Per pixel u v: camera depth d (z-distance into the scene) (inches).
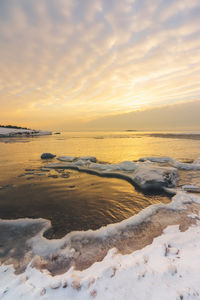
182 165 397.7
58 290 74.9
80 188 272.1
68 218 176.7
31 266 104.7
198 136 1492.4
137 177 299.1
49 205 208.8
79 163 446.6
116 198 230.7
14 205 209.0
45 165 446.3
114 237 136.9
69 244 130.9
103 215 182.9
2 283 90.5
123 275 80.2
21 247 129.6
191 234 129.6
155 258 96.0
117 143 1079.0
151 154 631.2
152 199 227.5
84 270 95.3
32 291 75.8
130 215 182.9
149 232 141.2
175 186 268.5
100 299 68.5
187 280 73.4
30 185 286.8
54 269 104.5
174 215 169.0
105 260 103.3
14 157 581.0
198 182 285.6
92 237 138.6
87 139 1492.4
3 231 153.6
